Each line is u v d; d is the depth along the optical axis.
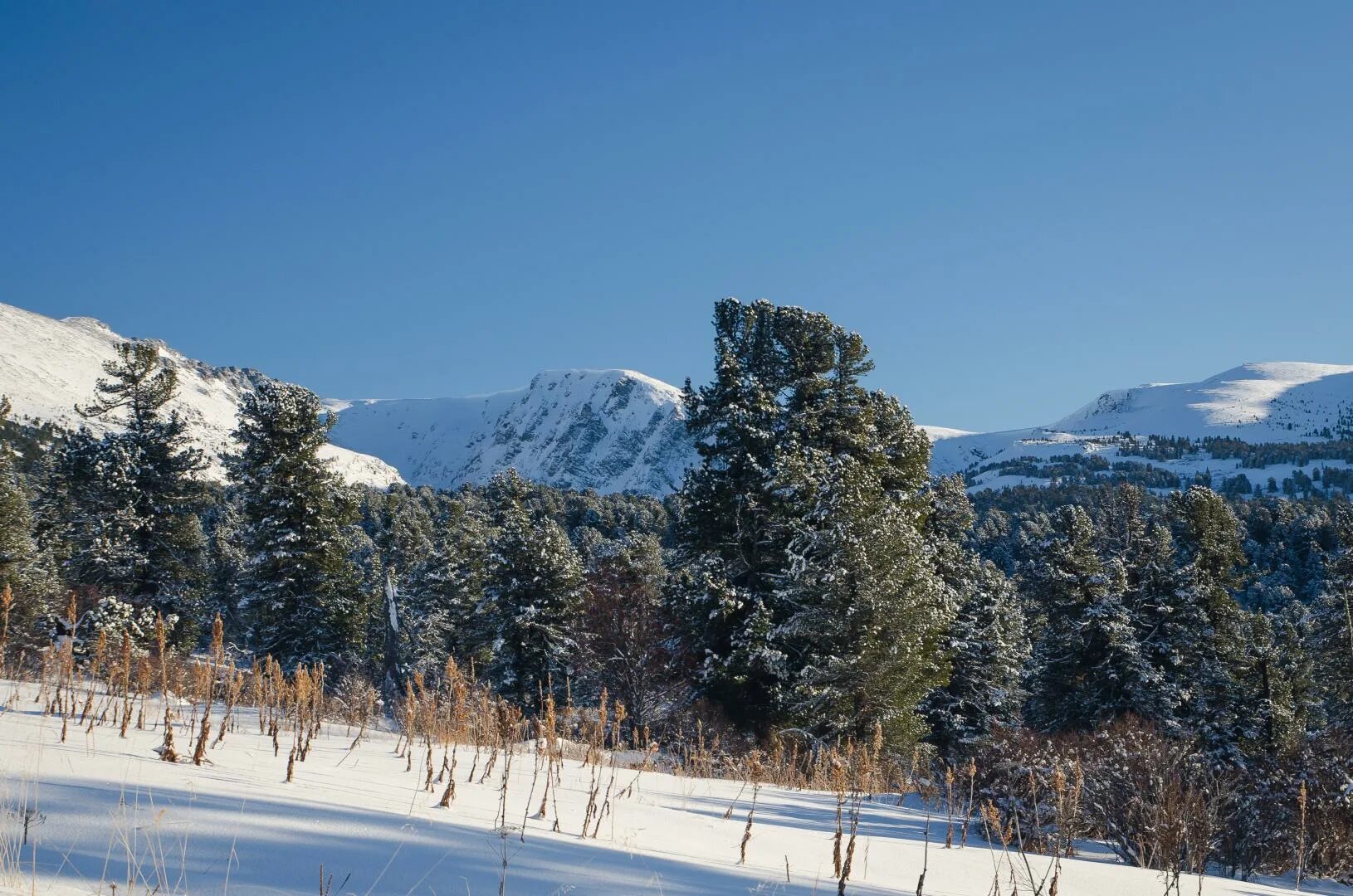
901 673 27.09
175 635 37.88
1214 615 40.75
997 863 7.18
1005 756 12.27
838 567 28.02
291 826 3.95
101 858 3.06
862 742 25.77
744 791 11.29
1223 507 43.44
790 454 32.22
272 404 38.41
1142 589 40.88
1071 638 38.81
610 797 7.75
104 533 37.00
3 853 2.96
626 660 36.22
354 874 3.33
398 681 22.05
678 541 35.75
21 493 37.16
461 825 4.86
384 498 138.25
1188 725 37.38
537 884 3.71
